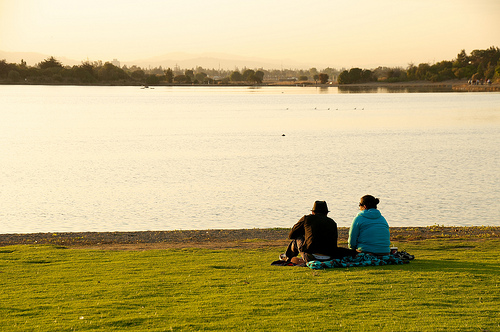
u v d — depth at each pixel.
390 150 50.97
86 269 10.63
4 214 24.30
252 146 54.75
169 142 59.09
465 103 148.25
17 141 60.78
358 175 35.53
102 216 23.75
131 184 32.50
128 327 7.21
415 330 7.06
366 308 7.97
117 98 192.88
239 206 25.73
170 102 167.12
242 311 7.85
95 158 45.75
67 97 195.75
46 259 11.70
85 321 7.42
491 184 31.42
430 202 26.23
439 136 65.31
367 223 10.89
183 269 10.60
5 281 9.61
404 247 13.30
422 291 8.78
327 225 10.59
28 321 7.43
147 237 16.16
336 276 9.70
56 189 30.91
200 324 7.29
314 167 39.59
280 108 134.88
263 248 13.45
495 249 12.90
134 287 9.16
